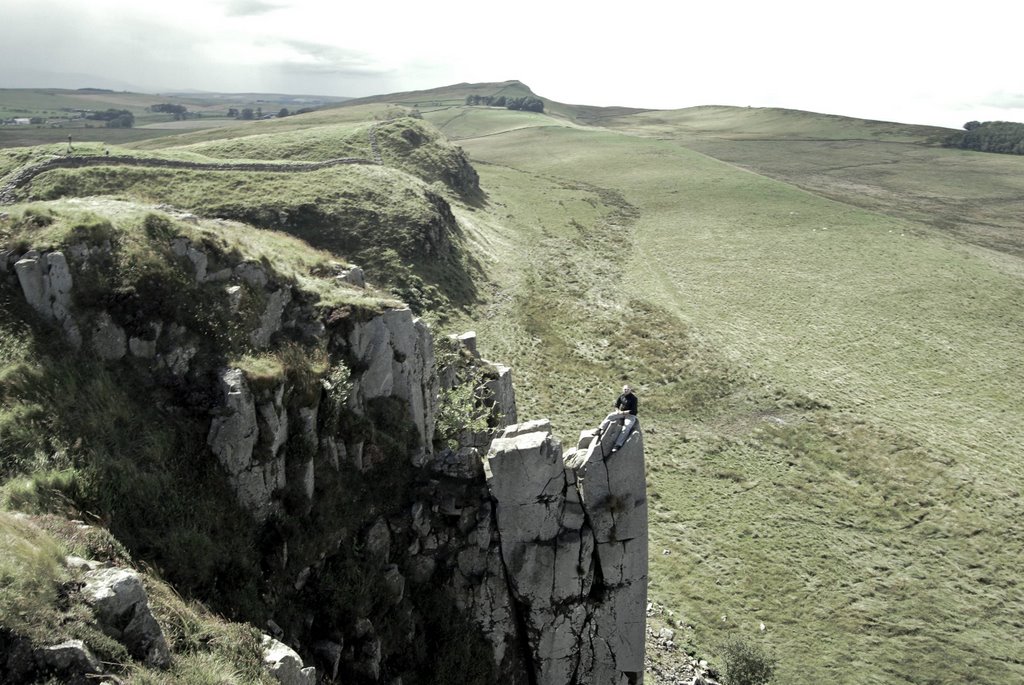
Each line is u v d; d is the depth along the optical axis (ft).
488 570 83.61
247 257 84.38
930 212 578.66
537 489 83.92
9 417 59.98
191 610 55.57
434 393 100.94
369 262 266.16
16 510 53.57
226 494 67.72
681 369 268.62
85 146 306.96
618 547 85.92
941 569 168.96
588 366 262.67
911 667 135.74
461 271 298.97
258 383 71.20
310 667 59.98
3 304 67.72
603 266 383.24
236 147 400.06
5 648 40.01
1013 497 201.16
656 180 598.34
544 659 85.76
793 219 487.61
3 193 253.44
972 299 362.12
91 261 73.26
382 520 79.97
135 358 71.26
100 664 42.93
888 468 212.23
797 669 131.03
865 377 277.64
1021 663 139.85
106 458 61.87
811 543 174.70
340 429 80.69
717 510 186.09
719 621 141.49
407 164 431.02
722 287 365.20
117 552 55.26
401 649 76.18
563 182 578.25
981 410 259.19
